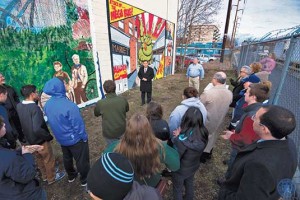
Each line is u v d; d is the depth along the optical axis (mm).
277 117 1295
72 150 2756
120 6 8047
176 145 2227
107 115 3115
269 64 4445
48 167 3023
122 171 925
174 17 14023
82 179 2986
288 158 1307
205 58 25016
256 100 2414
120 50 8391
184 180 2533
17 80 4562
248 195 1244
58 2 5387
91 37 6660
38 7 4891
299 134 2787
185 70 17391
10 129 2777
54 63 5422
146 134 1637
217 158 3863
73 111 2553
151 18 10805
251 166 1273
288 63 3346
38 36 4949
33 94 2605
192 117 2180
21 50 4598
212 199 2887
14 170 1627
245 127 2270
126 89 9211
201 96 3361
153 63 11820
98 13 6902
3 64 4273
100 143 4422
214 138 3529
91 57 6742
